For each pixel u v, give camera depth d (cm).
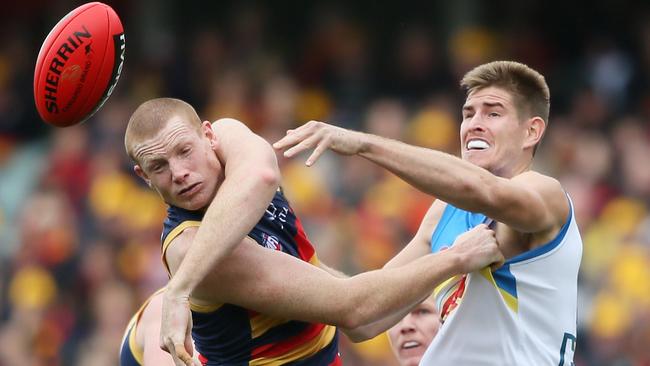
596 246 4006
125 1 5322
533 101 1878
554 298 1808
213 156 1691
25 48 5316
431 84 4794
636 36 4922
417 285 1702
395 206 4062
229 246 1588
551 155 4359
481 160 1862
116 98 4925
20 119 5047
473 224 1855
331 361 1831
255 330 1742
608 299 3822
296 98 4866
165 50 5156
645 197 4197
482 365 1802
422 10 5119
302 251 1828
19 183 4691
